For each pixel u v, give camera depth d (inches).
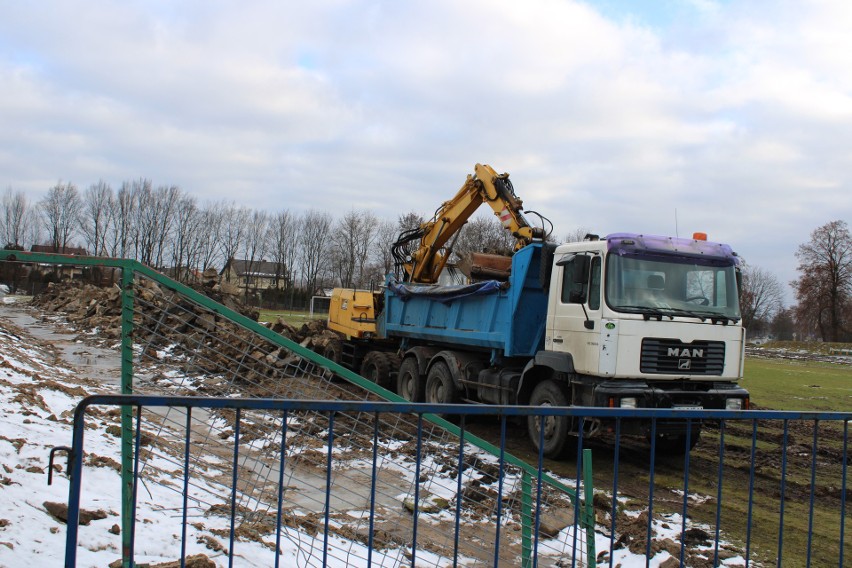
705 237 376.5
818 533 259.1
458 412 129.1
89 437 269.6
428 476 259.6
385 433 262.7
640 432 329.1
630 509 274.8
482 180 503.5
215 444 213.8
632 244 339.9
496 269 444.5
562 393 353.4
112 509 181.3
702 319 344.8
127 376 151.6
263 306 2497.5
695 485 327.9
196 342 195.0
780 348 2150.6
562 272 365.1
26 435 241.0
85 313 1043.9
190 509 198.1
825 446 437.7
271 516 198.5
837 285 2475.4
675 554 217.5
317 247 2625.5
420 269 553.6
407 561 187.0
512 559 197.6
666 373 336.5
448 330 466.3
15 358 477.4
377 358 549.0
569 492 195.3
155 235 2511.1
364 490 235.3
